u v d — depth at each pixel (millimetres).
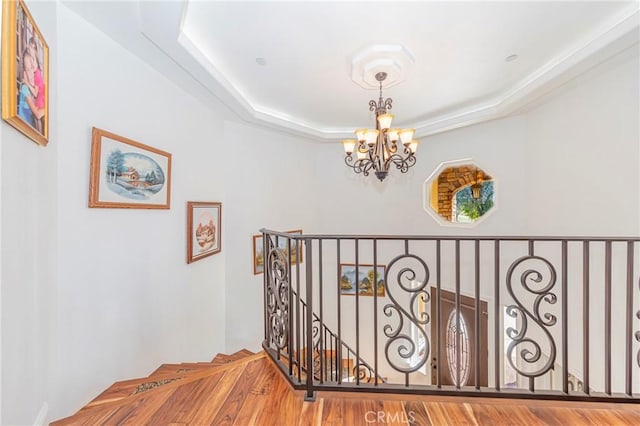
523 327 1567
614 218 2441
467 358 4184
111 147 2107
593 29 2137
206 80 2686
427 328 4676
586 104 2705
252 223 4098
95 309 2004
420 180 4664
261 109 3760
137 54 2307
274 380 1791
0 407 1134
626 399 1498
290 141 4648
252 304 4074
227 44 2338
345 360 4922
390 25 2105
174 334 2828
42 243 1546
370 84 2740
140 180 2373
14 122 1207
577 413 1479
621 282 2381
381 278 4930
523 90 2996
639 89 2232
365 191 4992
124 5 1773
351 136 4656
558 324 3070
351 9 1941
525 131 3559
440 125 4074
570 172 2900
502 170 3777
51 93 1684
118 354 2193
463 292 4215
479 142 3992
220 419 1457
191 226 3039
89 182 1964
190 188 3062
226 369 1916
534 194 3414
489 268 3941
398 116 4023
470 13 1980
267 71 2793
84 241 1929
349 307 5008
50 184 1648
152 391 1685
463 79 2951
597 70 2488
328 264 5043
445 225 4410
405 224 4832
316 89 3199
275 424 1424
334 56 2525
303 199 4875
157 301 2602
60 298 1753
